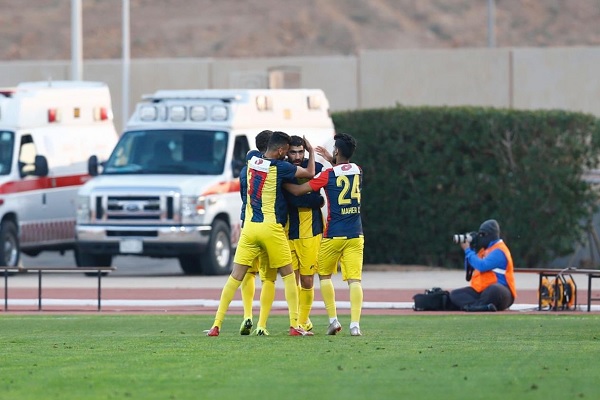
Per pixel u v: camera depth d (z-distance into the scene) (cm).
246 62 11619
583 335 4169
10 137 7431
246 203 4128
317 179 4075
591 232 8069
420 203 8050
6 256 7281
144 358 3469
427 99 11400
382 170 8125
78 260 7931
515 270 5472
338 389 2875
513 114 7881
